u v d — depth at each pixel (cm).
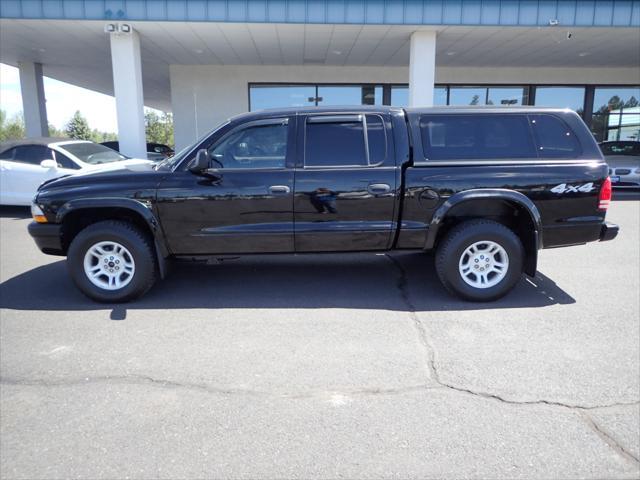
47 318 461
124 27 1125
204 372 356
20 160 973
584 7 1128
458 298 508
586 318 458
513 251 488
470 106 507
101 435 284
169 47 1388
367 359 376
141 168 519
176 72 1709
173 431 288
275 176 482
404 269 621
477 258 497
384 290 541
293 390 331
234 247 496
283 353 386
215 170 483
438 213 483
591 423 293
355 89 1756
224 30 1196
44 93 1747
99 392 330
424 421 296
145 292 507
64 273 610
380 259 670
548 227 487
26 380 346
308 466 258
